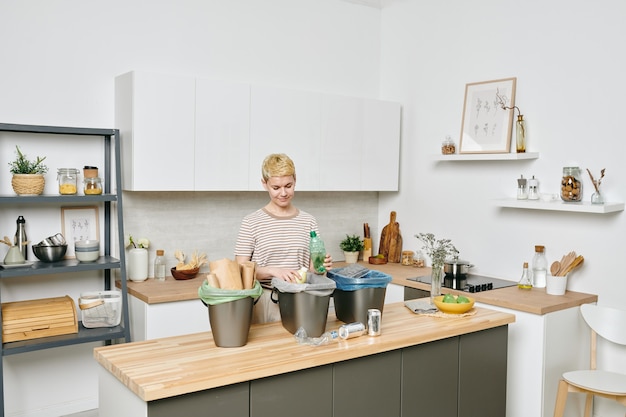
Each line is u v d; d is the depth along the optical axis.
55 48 3.80
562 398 3.32
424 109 4.99
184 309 3.74
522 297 3.80
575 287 3.99
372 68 5.33
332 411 2.40
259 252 3.04
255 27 4.62
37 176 3.53
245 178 4.26
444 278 4.34
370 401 2.52
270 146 4.36
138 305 3.76
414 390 2.68
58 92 3.83
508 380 3.71
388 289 4.56
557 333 3.61
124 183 3.97
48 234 3.85
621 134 3.72
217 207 4.50
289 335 2.59
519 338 3.64
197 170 4.03
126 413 2.12
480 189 4.57
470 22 4.59
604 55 3.79
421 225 5.05
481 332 2.96
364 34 5.26
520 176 4.29
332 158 4.71
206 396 2.06
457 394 2.87
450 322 2.88
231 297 2.34
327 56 5.04
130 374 2.07
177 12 4.24
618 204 3.69
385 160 5.04
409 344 2.59
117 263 3.71
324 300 2.54
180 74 4.27
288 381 2.26
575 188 3.84
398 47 5.21
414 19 5.05
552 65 4.07
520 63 4.25
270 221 3.05
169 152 3.91
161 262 4.14
